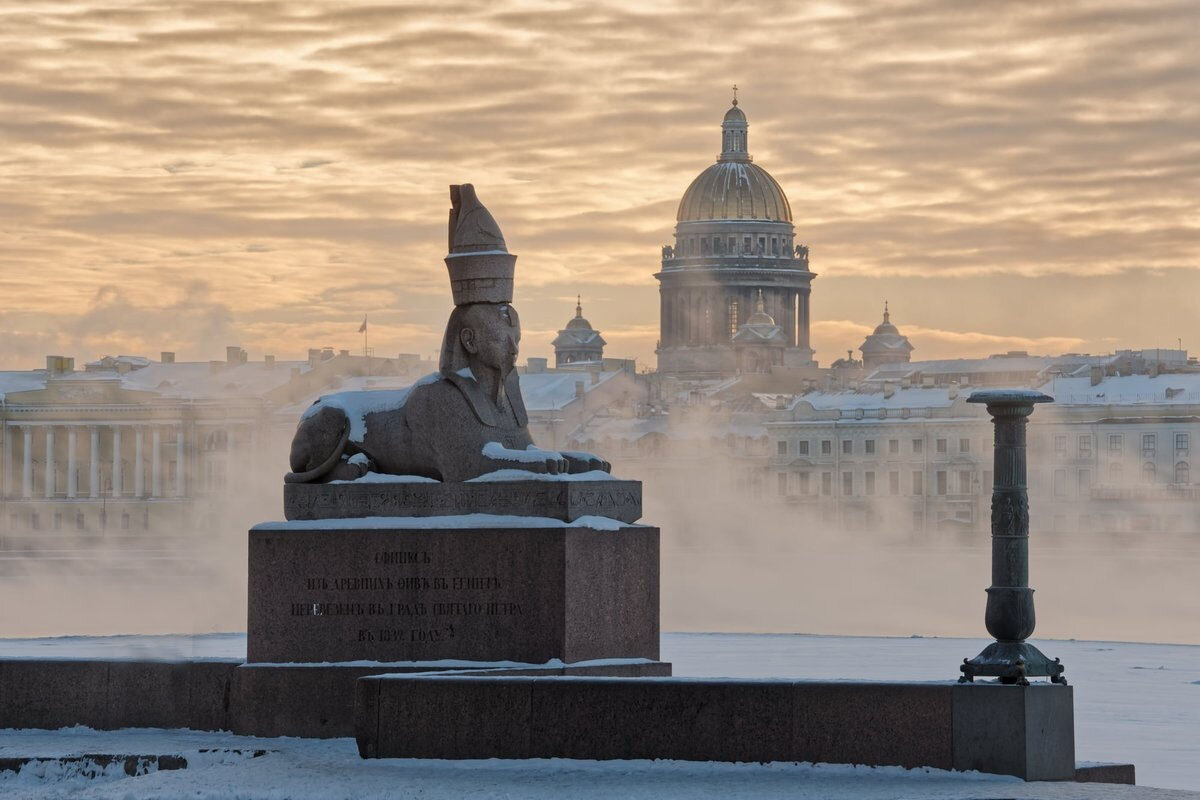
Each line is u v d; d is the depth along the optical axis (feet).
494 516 127.44
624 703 109.91
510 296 133.80
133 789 106.52
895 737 105.09
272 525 130.00
